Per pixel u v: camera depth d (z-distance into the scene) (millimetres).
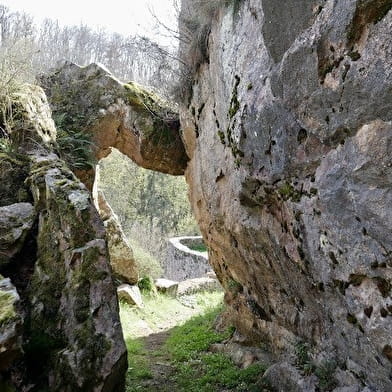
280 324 4645
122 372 2895
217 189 5035
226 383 4621
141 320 8195
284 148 3145
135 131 6918
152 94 7250
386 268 2352
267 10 3035
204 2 4559
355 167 2379
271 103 3160
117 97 7109
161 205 21016
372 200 2270
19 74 5559
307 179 3008
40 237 3588
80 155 6664
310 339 3936
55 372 2756
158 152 6906
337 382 3402
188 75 5777
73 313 2959
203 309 9492
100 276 3074
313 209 2932
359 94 2254
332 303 3156
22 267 3549
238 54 3859
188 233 21938
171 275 17047
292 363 4090
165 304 9984
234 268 5484
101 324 2896
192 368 5262
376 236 2324
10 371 2668
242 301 5531
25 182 4207
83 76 7367
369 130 2242
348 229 2566
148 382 4867
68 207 3436
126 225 20219
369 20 2156
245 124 3633
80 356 2756
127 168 19984
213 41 4711
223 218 4926
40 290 3234
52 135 5699
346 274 2738
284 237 3615
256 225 4078
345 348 3240
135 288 9617
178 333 7059
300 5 2689
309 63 2613
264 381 4293
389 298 2393
